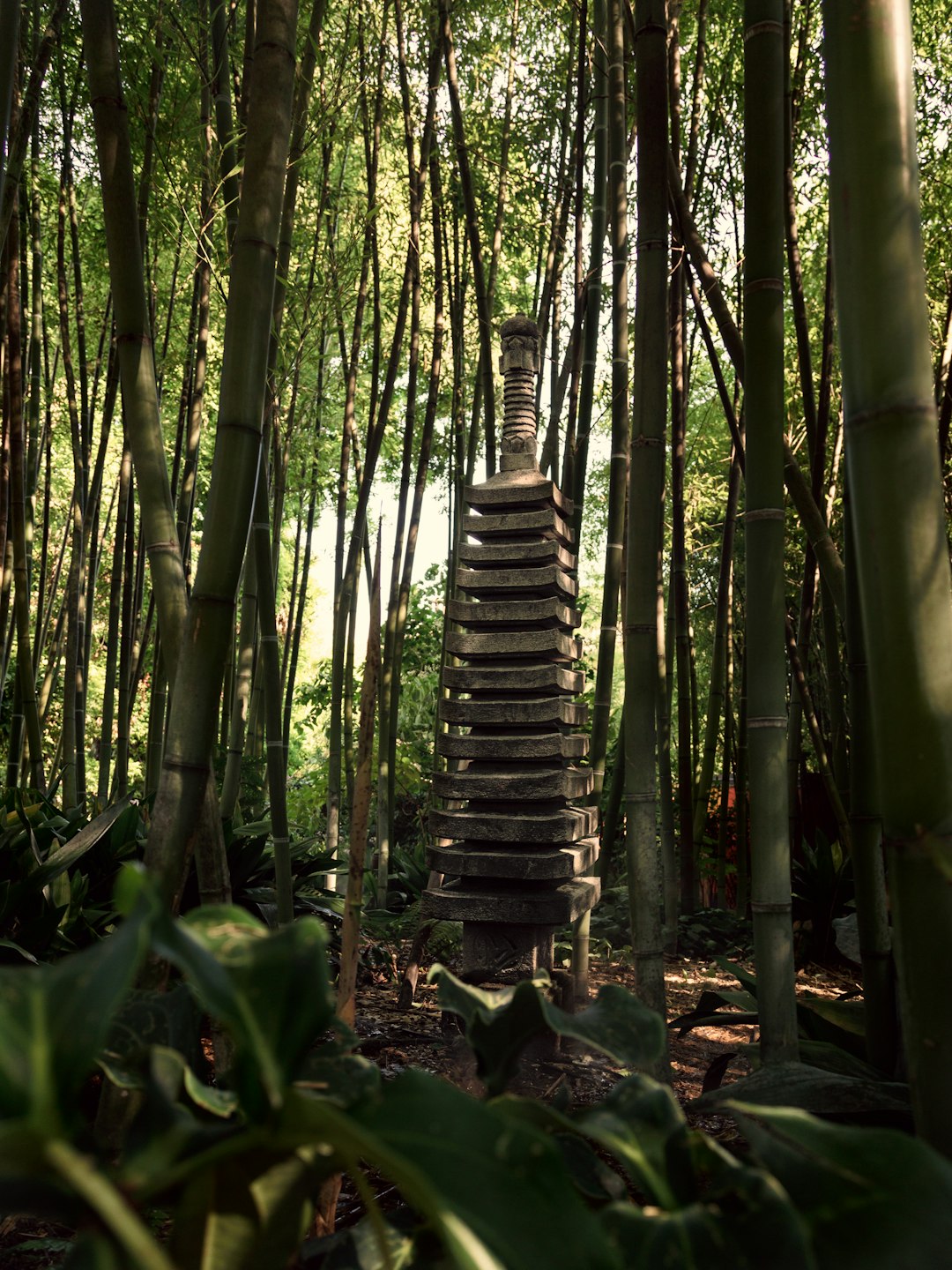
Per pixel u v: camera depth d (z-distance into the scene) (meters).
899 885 0.95
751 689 1.70
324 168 4.52
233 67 4.32
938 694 0.94
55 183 4.95
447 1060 2.94
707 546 8.02
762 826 1.66
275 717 3.46
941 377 3.51
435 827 3.19
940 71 4.86
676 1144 0.66
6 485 3.52
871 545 0.97
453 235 5.24
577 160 4.60
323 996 0.58
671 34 2.66
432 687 7.95
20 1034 0.46
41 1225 1.79
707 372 8.34
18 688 4.08
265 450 3.39
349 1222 1.63
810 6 3.93
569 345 5.36
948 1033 0.92
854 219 0.98
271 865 4.08
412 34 4.91
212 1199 0.62
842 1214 0.59
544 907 3.02
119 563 4.97
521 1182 0.51
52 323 6.40
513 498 3.37
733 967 2.28
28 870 2.76
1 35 2.04
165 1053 0.67
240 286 1.53
